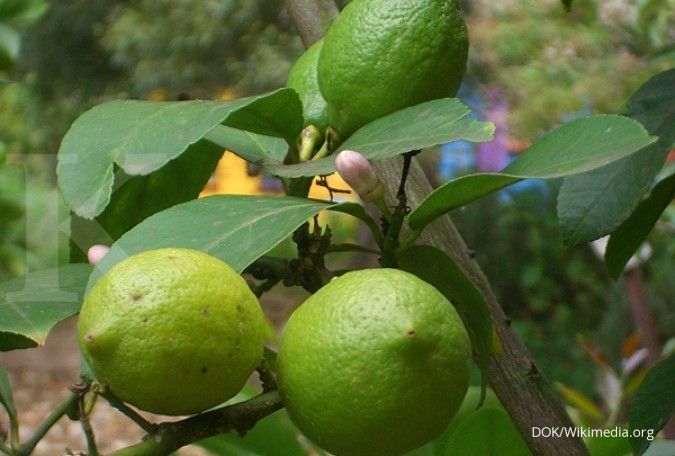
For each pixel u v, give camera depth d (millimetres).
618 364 2086
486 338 491
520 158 462
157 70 3613
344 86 491
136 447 430
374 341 413
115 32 3629
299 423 433
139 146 456
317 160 497
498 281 3041
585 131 447
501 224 3057
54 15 3820
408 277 429
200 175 574
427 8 484
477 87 3008
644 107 605
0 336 484
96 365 414
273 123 513
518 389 539
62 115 3729
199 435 439
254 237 462
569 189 580
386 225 495
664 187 608
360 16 490
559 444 534
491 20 3143
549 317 2988
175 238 466
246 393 720
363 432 418
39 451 2734
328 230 512
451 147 2721
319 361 419
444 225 555
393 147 462
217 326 413
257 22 3541
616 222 569
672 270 1859
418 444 428
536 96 2926
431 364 415
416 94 486
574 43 3000
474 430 550
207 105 473
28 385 3123
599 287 2930
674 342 1085
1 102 3693
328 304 425
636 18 1893
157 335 407
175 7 3590
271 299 2482
